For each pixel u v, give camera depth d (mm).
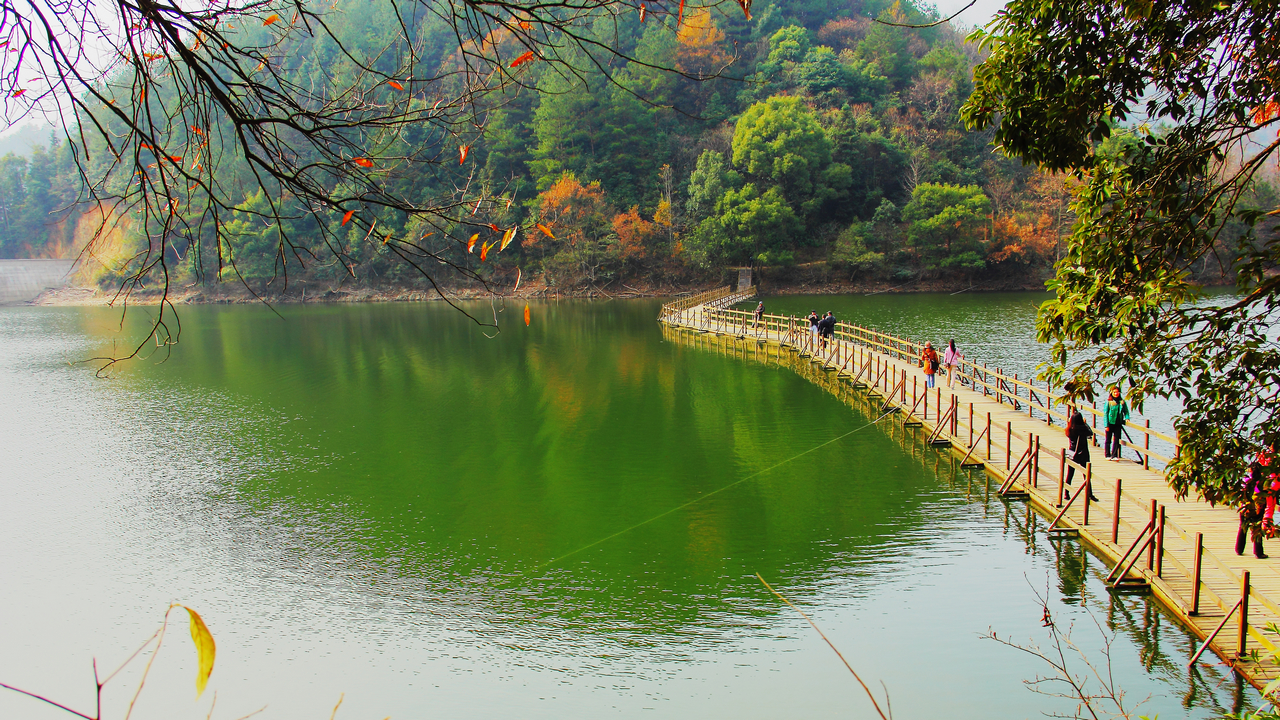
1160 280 6094
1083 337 6719
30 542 14648
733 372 31938
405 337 47094
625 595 12008
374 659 10484
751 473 17797
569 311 63438
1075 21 6402
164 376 33406
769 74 88938
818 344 32906
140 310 69438
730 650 10375
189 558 13836
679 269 78688
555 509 15828
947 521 14148
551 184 76250
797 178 74625
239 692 9883
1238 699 8422
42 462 20000
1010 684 9195
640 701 9391
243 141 3160
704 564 12977
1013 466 16219
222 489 17562
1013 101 6836
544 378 31391
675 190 82500
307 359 38062
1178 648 9430
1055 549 12492
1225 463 6156
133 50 2959
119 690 10094
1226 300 39250
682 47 79188
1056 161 6965
